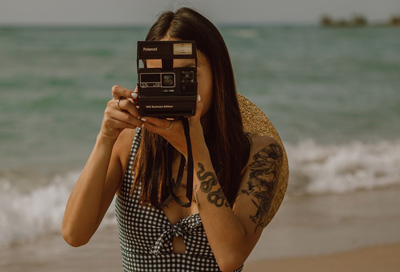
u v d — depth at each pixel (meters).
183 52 1.58
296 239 5.21
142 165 1.80
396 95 16.72
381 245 5.09
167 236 1.77
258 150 1.85
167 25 1.74
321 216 5.95
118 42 29.61
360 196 6.81
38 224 5.71
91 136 10.82
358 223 5.71
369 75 21.08
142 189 1.79
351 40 36.50
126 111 1.63
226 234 1.62
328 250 4.93
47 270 4.48
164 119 1.59
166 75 1.54
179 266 1.78
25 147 9.71
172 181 1.76
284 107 14.57
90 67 20.44
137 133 1.86
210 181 1.65
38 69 19.28
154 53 1.57
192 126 1.63
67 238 1.76
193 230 1.76
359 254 4.86
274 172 1.84
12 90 15.37
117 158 1.86
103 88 16.70
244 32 43.50
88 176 1.71
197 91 1.59
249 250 1.70
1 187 7.08
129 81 18.42
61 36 31.27
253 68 22.12
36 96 14.63
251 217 1.73
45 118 12.25
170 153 1.81
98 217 1.82
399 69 22.61
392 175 7.87
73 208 1.73
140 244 1.81
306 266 4.56
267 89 17.53
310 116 13.40
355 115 13.61
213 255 1.79
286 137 10.91
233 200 1.82
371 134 11.34
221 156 1.79
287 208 6.24
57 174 7.97
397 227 5.59
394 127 12.16
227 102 1.79
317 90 17.53
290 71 21.64
